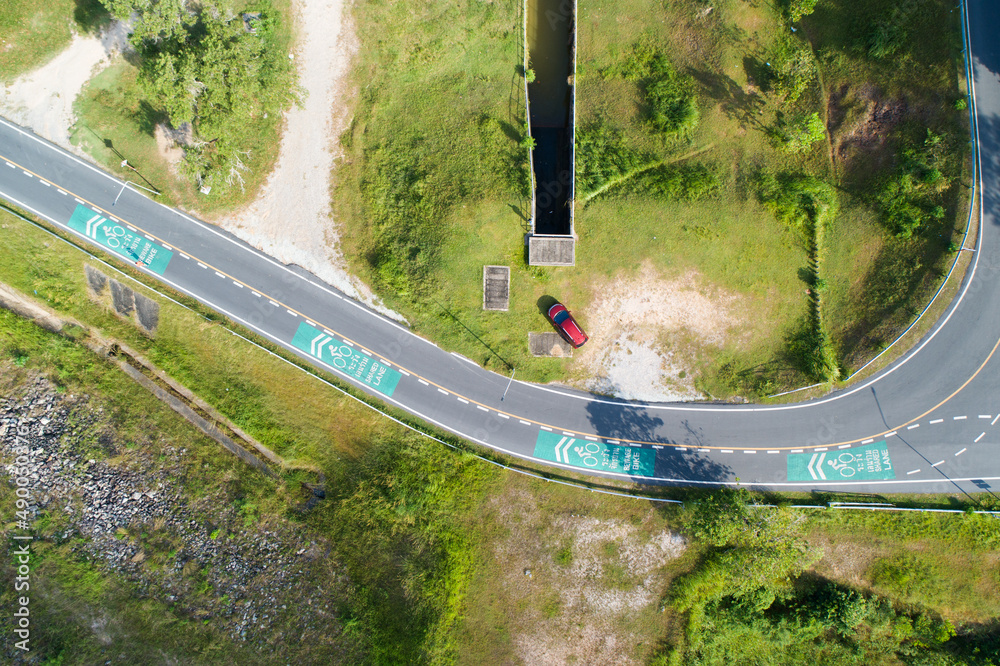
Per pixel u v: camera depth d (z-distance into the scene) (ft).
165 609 118.01
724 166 125.59
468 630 120.67
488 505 123.85
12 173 124.98
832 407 123.75
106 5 109.81
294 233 126.72
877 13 123.65
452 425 125.59
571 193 123.44
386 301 125.70
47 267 124.57
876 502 122.01
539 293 124.16
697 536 119.24
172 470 124.16
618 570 123.13
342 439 125.59
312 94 127.03
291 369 125.59
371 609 119.14
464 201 122.42
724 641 125.39
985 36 121.08
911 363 122.52
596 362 125.59
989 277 120.78
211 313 125.70
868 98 124.36
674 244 123.13
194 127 118.93
